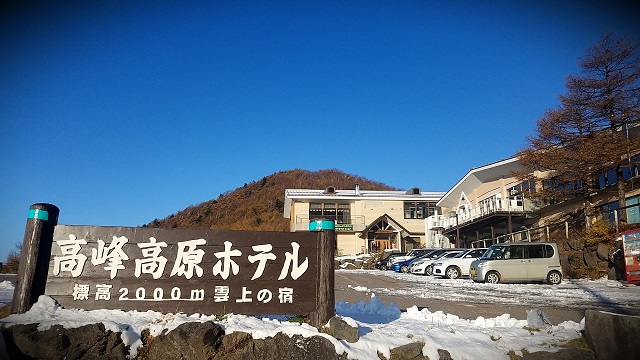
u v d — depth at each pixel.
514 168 30.22
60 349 5.02
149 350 5.28
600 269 18.55
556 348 5.99
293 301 6.09
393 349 5.66
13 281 15.89
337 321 5.72
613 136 20.95
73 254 5.81
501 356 5.84
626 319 5.51
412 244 45.56
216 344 5.31
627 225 18.83
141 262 5.90
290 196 45.00
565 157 22.31
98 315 5.57
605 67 22.16
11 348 5.02
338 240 44.69
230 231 6.15
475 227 33.28
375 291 14.58
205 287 5.97
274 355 5.33
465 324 7.35
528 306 10.77
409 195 46.28
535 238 28.30
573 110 22.78
